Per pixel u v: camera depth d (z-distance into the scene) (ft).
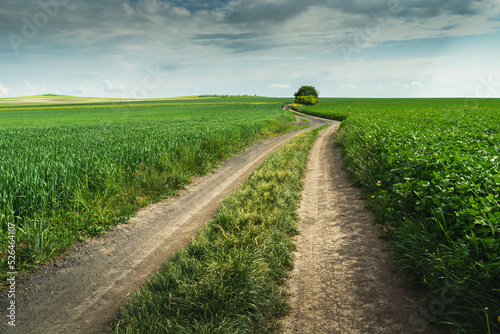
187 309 10.20
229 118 117.08
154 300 10.70
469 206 11.60
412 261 11.68
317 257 14.38
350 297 11.11
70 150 32.07
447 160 16.46
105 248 16.49
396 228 15.06
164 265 13.87
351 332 9.37
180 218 21.15
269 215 17.69
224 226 17.01
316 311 10.55
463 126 43.73
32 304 11.70
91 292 12.48
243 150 52.16
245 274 11.48
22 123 129.39
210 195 26.76
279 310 10.64
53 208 18.86
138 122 111.45
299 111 234.79
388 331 9.21
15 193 17.83
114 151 31.48
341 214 19.77
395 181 19.25
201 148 42.50
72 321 10.71
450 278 9.46
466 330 8.50
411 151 21.04
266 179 26.71
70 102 433.07
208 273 11.82
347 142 44.01
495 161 15.81
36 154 29.99
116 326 9.52
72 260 15.11
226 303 10.23
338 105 269.03
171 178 29.12
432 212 12.64
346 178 29.55
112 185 23.71
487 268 8.72
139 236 18.12
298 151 44.11
